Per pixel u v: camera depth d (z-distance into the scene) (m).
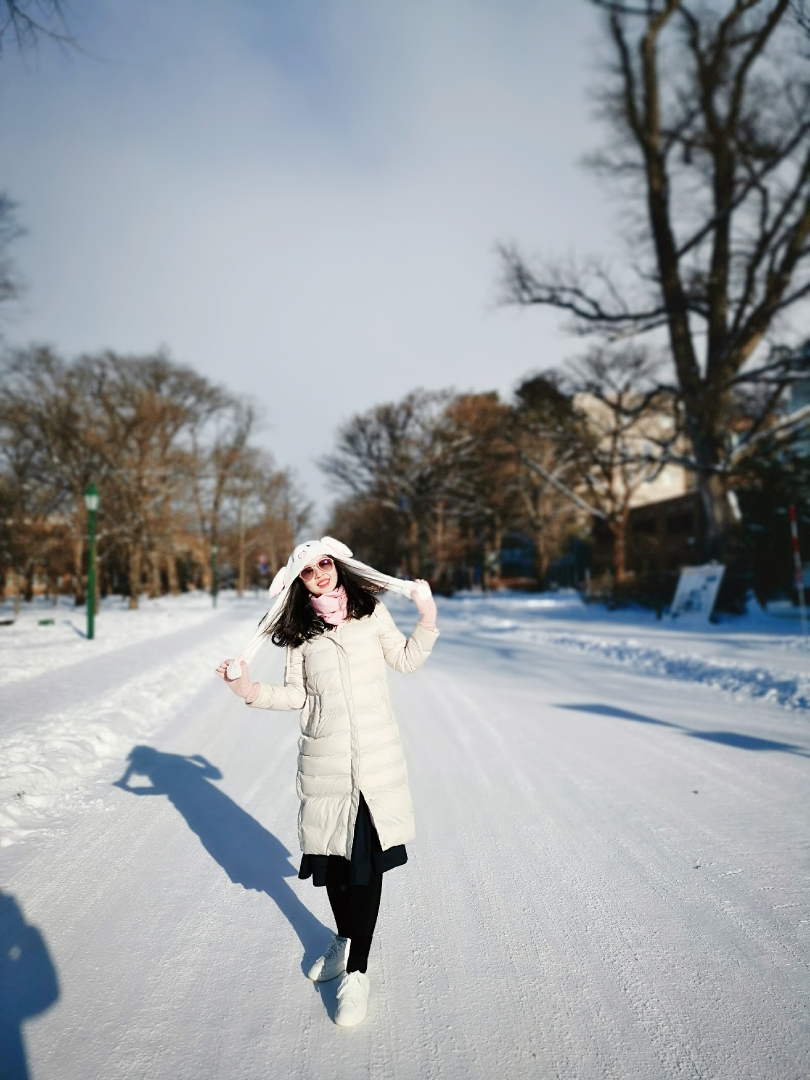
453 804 5.10
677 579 29.20
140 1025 2.60
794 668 11.31
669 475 65.56
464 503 52.09
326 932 3.32
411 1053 2.45
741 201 22.31
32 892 3.69
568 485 44.62
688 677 11.42
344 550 3.02
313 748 2.95
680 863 4.04
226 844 4.38
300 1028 2.60
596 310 25.42
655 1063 2.38
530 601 43.16
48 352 32.16
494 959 3.06
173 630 22.11
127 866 4.04
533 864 4.05
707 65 20.77
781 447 27.36
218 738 7.34
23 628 23.25
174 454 38.50
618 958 3.05
